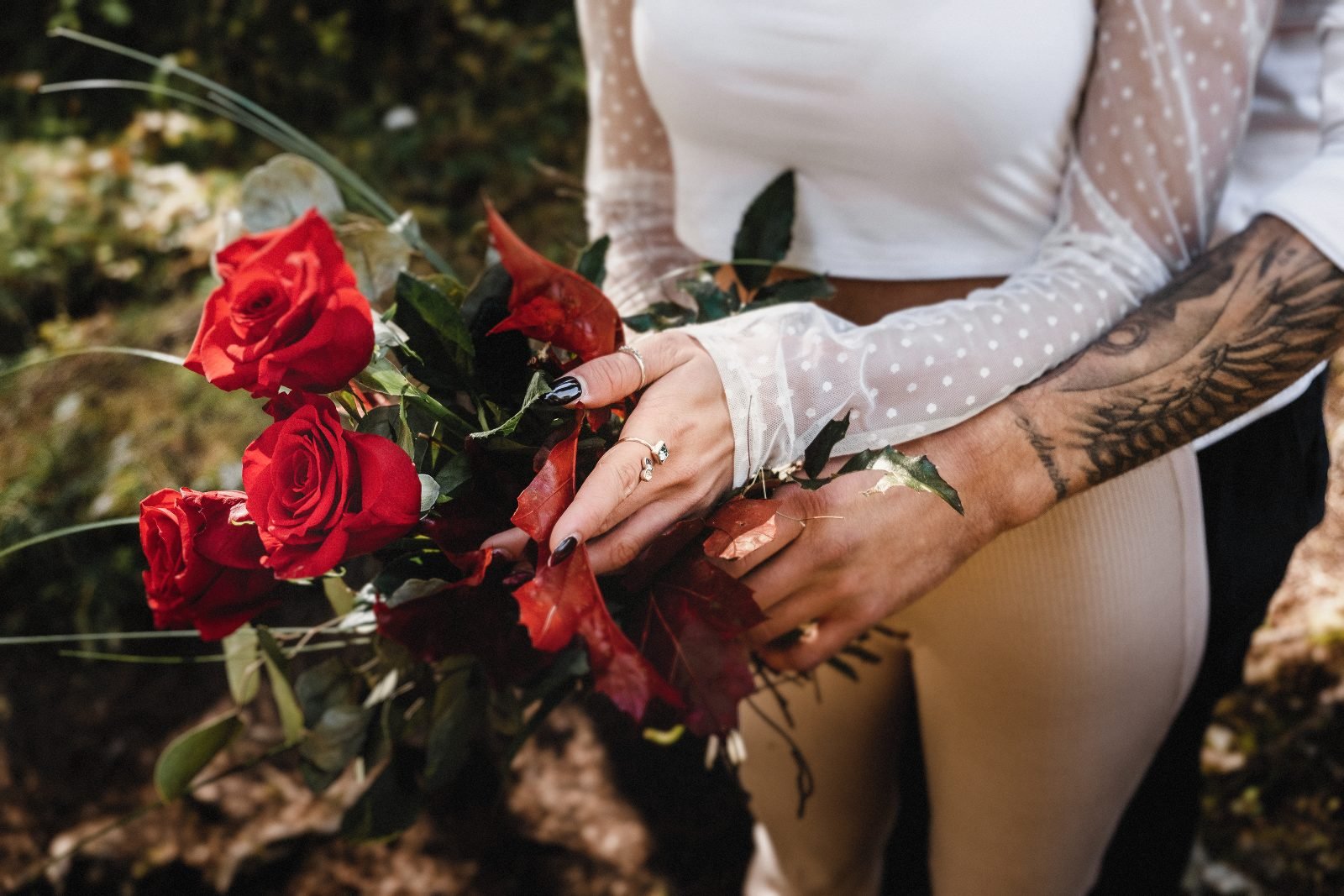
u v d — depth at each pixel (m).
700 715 0.79
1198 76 0.90
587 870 1.81
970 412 0.87
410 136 3.07
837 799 1.33
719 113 1.02
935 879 1.31
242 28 3.34
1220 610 1.15
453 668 0.93
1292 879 1.69
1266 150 1.04
